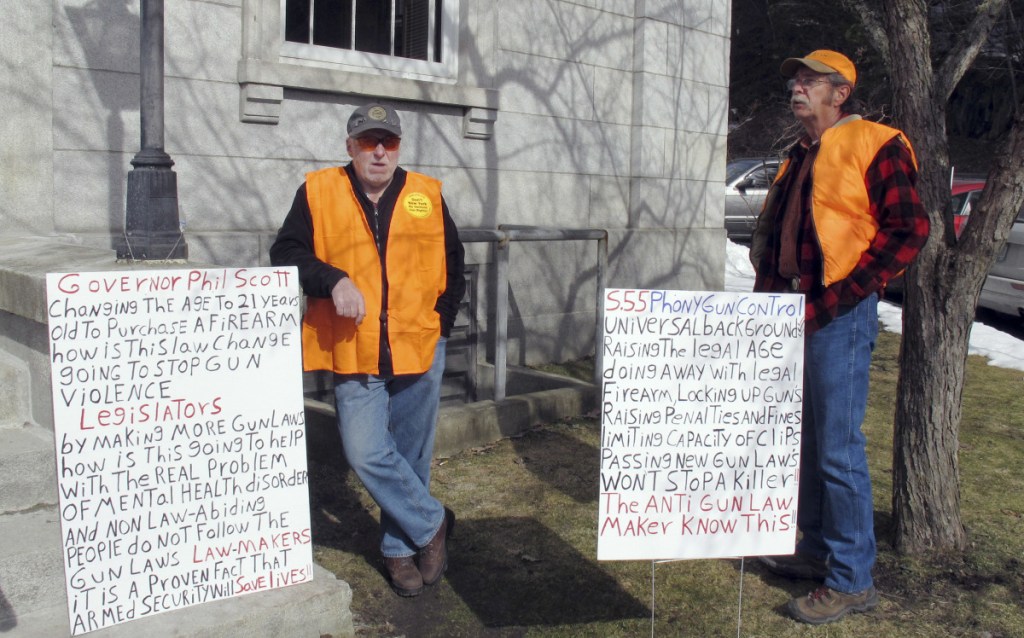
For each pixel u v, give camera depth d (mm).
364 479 3646
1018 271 10531
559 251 7629
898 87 4141
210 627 3092
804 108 3652
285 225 3637
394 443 3752
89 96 5164
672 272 8422
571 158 7652
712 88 8695
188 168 5539
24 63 4922
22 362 3975
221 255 5609
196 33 5516
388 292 3564
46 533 3365
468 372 7047
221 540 3135
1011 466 5480
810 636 3551
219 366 3098
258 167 5820
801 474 3945
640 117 8047
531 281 7469
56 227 5102
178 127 5484
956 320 4074
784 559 4082
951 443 4164
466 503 4742
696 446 3225
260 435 3172
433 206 3717
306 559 3273
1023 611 3740
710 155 8766
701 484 3238
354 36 6305
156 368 2998
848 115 3689
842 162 3508
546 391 6168
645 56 8000
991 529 4488
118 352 2939
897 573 4047
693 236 8594
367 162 3535
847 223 3494
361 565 4074
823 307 3520
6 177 4902
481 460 5348
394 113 3555
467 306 7004
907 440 4199
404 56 6617
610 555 3186
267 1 5727
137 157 3836
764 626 3625
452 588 3889
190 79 5512
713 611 3736
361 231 3570
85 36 5129
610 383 3143
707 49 8594
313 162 6055
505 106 7133
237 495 3150
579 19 7578
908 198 3443
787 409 3287
